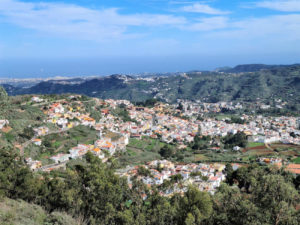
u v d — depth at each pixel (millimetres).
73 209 44719
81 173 53469
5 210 34875
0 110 134000
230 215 35344
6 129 117750
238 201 36594
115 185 49156
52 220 36438
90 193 47344
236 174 83188
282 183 41469
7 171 51469
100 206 44594
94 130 156750
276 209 33656
